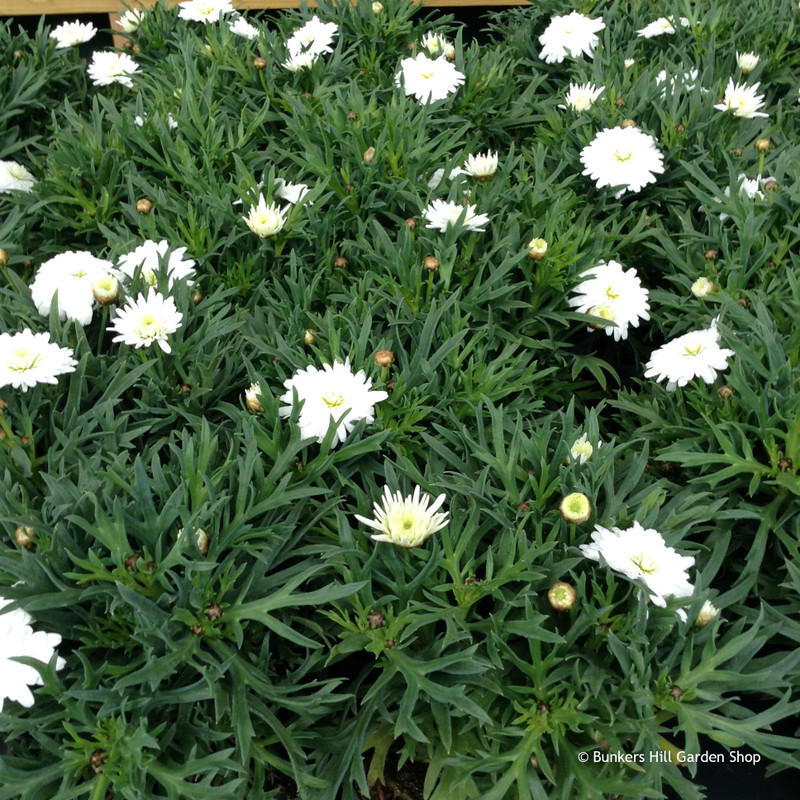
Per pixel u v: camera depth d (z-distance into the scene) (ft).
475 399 1.60
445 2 3.53
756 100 2.21
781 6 2.73
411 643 1.33
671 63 2.47
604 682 1.28
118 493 1.33
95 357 1.56
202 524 1.28
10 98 2.49
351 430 1.46
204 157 2.08
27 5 3.56
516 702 1.24
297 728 1.27
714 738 1.22
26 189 2.18
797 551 1.40
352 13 2.76
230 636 1.25
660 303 1.94
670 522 1.40
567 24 2.57
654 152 2.00
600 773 1.22
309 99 2.35
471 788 1.22
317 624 1.30
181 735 1.23
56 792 1.19
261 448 1.43
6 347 1.40
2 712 1.17
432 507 1.28
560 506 1.34
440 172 2.12
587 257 1.85
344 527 1.32
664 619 1.26
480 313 1.76
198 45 2.54
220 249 1.96
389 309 1.70
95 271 1.63
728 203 1.90
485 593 1.31
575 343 1.97
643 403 1.71
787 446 1.45
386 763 1.37
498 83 2.48
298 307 1.67
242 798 1.22
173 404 1.59
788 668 1.28
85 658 1.14
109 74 2.52
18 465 1.42
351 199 2.04
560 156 2.21
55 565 1.23
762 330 1.53
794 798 1.39
